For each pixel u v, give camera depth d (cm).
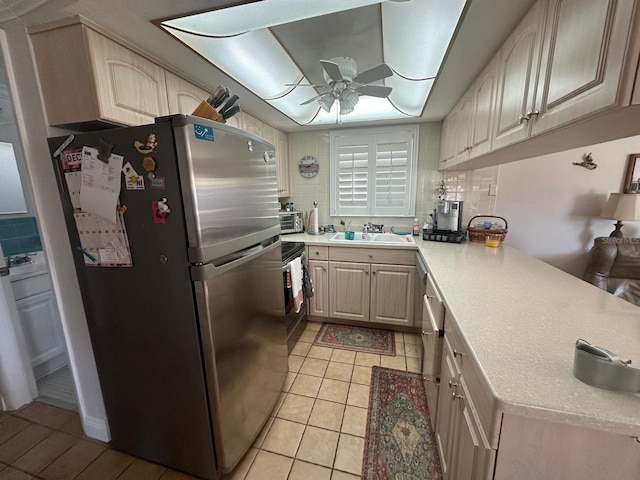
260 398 147
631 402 57
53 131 118
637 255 193
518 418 60
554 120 88
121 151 102
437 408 134
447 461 108
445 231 246
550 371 68
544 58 93
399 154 279
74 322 135
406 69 162
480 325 92
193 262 103
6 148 216
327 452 138
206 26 114
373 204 296
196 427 119
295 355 222
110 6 99
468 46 129
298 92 198
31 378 175
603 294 120
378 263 249
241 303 127
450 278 142
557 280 138
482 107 151
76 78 108
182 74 152
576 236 243
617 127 86
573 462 60
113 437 138
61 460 136
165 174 99
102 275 117
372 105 231
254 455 138
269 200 154
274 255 163
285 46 143
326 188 308
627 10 61
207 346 109
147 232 106
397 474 127
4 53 112
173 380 117
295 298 223
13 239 221
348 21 122
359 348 232
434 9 111
